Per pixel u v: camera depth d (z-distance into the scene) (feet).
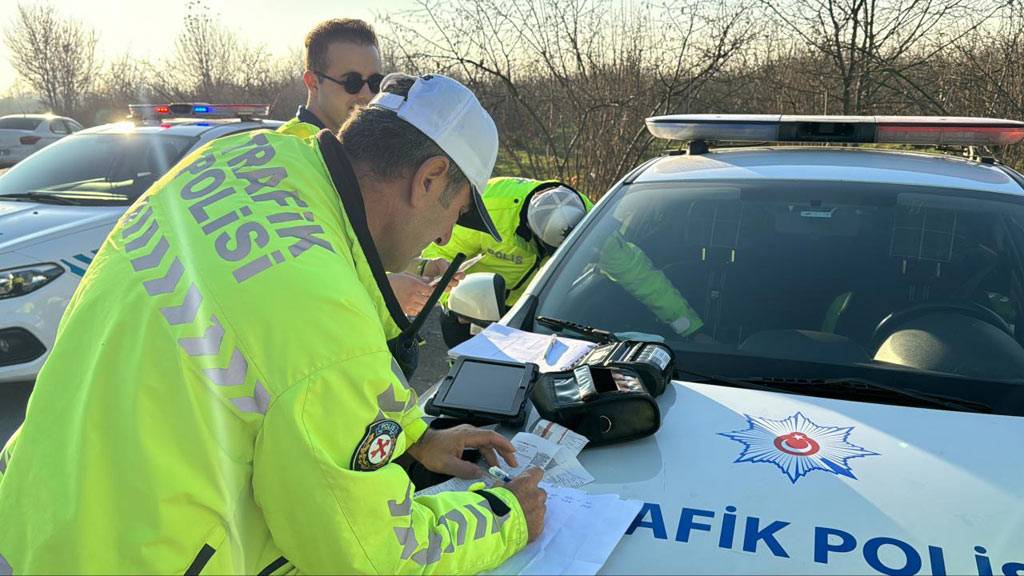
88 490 3.36
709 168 9.00
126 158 15.40
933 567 3.97
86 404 3.43
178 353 3.35
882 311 6.96
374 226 4.22
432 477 4.89
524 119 28.14
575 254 7.89
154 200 3.92
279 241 3.50
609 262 7.79
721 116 9.83
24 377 12.07
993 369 6.10
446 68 27.37
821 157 9.18
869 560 4.03
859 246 7.56
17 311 11.78
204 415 3.34
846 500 4.46
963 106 25.81
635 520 4.39
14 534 3.56
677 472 4.78
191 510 3.35
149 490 3.30
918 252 7.41
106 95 77.30
